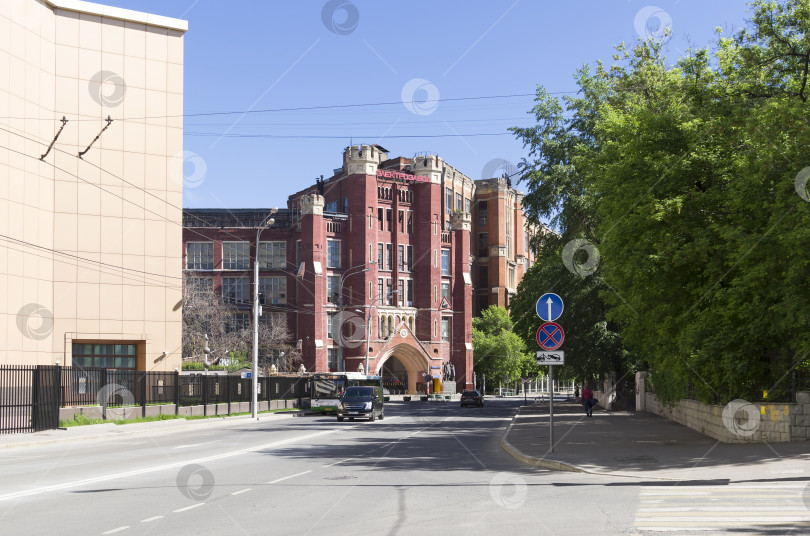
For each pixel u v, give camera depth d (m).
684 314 23.92
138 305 51.47
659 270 23.75
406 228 98.56
